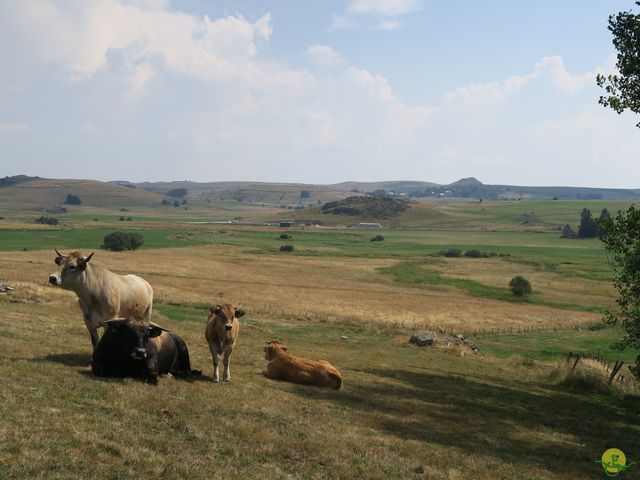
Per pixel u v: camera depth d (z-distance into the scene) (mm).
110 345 13461
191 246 152125
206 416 11922
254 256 132500
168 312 43312
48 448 8422
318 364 18359
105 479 7910
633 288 23922
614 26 23922
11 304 30547
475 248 181125
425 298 81250
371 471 10602
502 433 16344
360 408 16031
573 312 77625
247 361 21125
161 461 8938
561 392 27094
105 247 130125
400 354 33812
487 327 63125
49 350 16016
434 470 11406
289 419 13070
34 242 136375
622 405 25391
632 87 23844
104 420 10312
